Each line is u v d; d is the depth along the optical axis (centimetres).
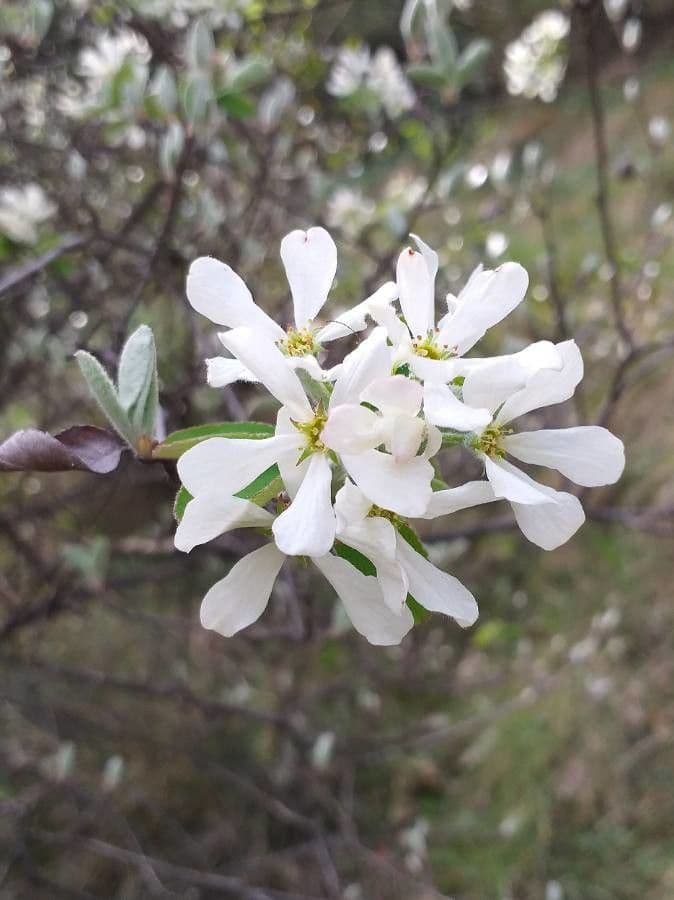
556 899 25
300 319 9
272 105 23
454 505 8
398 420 7
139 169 27
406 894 30
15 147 26
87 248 22
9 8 25
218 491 8
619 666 34
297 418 8
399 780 33
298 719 29
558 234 46
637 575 36
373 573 8
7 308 24
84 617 28
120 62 22
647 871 30
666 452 37
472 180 25
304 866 30
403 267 8
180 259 21
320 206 28
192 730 31
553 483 34
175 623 29
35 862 30
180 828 30
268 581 9
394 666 34
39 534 27
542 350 8
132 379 9
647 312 30
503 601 37
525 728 33
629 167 31
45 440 9
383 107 29
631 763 32
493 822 32
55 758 26
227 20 25
